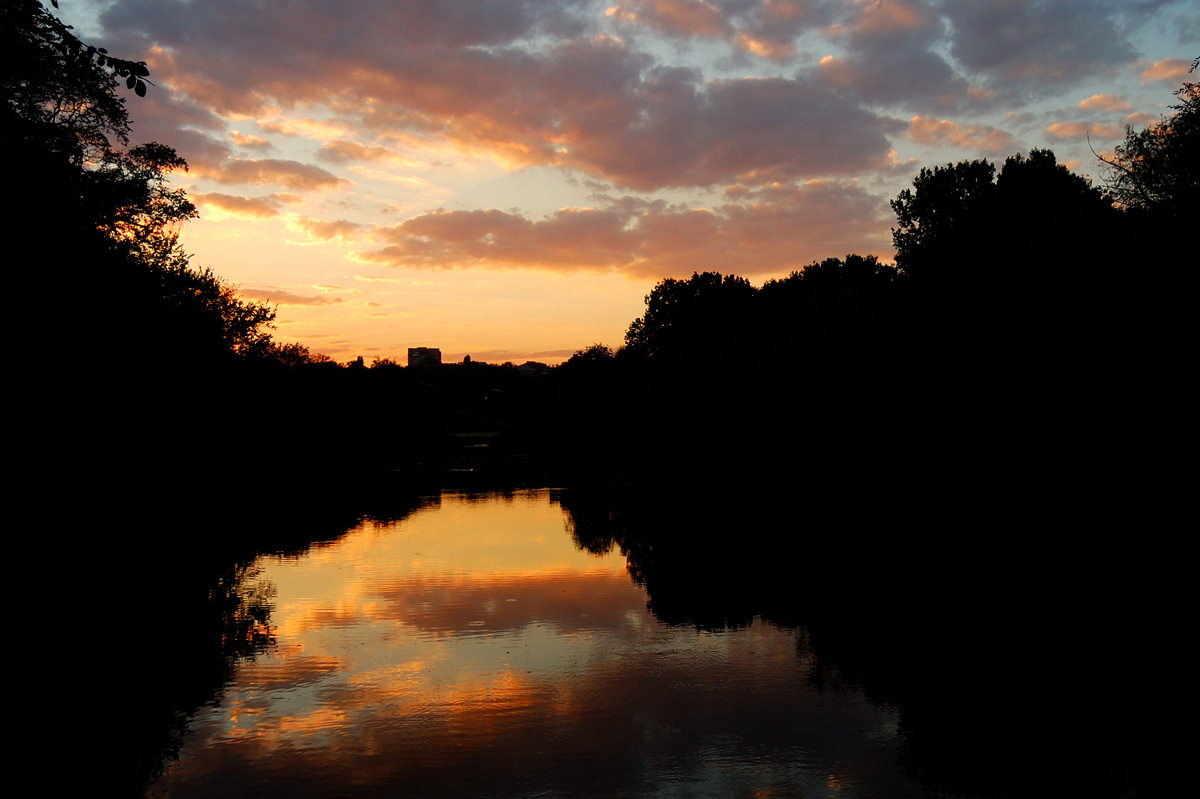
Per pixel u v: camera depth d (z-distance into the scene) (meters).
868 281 57.12
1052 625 13.98
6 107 21.59
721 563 20.19
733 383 52.09
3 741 9.05
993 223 25.73
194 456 52.72
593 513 31.39
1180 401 17.61
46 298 24.11
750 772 8.16
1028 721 9.55
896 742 8.93
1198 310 17.27
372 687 10.83
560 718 9.66
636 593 16.70
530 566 19.88
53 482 38.94
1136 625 13.79
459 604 15.77
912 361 27.34
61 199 23.39
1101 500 19.92
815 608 15.32
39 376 27.27
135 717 9.74
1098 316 18.98
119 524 27.83
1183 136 19.28
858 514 30.38
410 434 115.62
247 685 10.96
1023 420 21.53
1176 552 17.86
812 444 39.19
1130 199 21.77
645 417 77.94
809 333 39.16
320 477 50.84
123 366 34.62
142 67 10.28
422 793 7.68
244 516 30.39
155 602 16.05
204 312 46.56
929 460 28.80
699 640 13.10
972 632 13.51
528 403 158.00
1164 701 10.11
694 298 110.06
